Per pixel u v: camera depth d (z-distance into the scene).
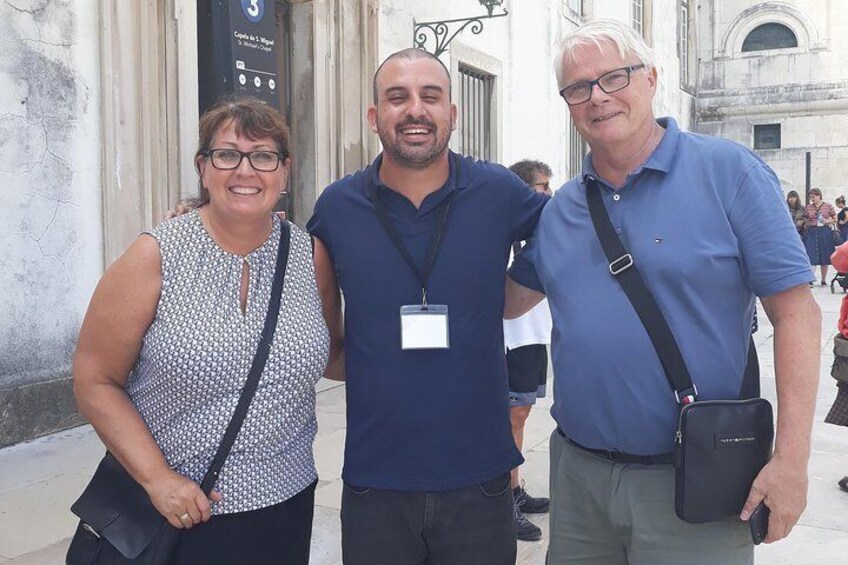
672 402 2.03
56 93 5.13
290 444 2.11
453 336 2.27
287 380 2.04
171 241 2.01
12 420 4.88
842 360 4.30
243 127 2.00
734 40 26.16
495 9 10.03
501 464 2.33
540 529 3.84
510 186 2.40
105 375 2.04
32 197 5.01
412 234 2.30
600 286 2.11
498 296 2.36
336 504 4.07
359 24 7.88
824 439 5.44
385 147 2.29
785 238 1.96
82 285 5.36
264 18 6.27
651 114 2.17
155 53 5.80
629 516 2.11
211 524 2.01
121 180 5.57
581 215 2.19
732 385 2.04
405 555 2.30
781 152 25.78
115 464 2.09
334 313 2.46
